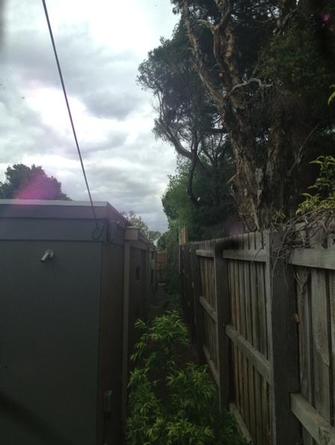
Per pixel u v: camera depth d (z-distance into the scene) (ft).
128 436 11.70
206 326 24.29
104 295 13.28
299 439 8.28
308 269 7.47
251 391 12.49
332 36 18.30
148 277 42.88
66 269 12.75
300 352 8.24
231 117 21.29
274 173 19.33
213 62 29.30
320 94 18.44
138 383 11.85
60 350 12.55
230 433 10.61
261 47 24.21
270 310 8.59
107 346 14.02
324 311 6.57
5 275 12.68
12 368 12.48
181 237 52.80
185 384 10.94
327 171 8.27
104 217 12.76
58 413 12.39
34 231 12.75
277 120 19.58
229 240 15.85
